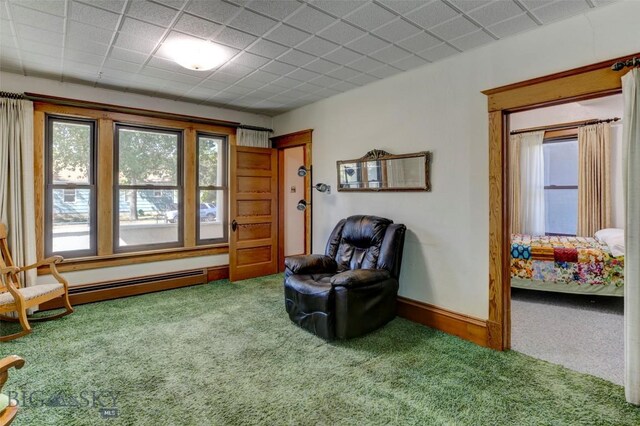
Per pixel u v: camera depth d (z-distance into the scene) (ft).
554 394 6.90
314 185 15.21
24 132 11.38
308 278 10.56
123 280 13.50
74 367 7.91
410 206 11.23
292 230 19.51
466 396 6.82
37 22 8.04
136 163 14.29
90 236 13.25
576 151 17.46
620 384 7.29
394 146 11.73
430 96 10.57
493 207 9.05
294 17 7.85
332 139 14.28
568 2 7.11
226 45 9.33
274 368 7.92
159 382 7.30
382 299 10.15
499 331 8.90
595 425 5.97
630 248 6.61
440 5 7.30
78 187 12.94
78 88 12.60
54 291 10.74
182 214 15.44
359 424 5.99
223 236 16.85
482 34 8.59
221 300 13.07
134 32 8.57
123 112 13.53
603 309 12.17
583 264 12.54
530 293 14.30
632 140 6.59
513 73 8.66
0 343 9.15
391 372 7.77
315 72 11.41
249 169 16.48
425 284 10.79
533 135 17.95
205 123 15.74
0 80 11.24
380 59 10.26
